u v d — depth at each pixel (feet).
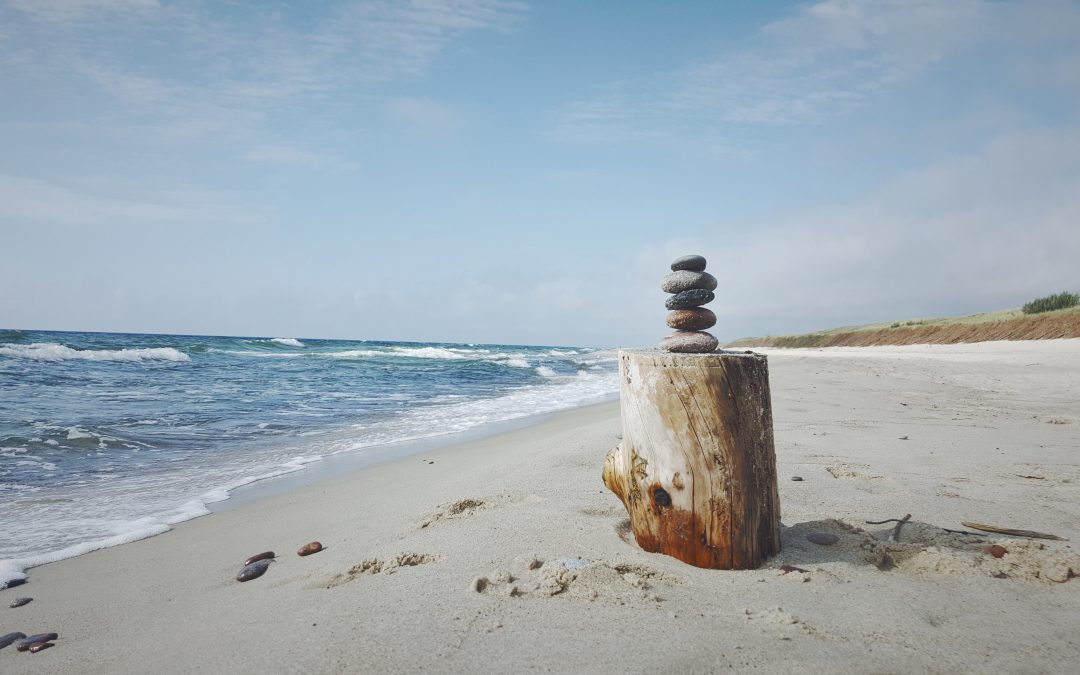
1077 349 66.13
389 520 13.91
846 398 35.17
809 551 10.24
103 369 62.85
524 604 8.27
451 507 13.67
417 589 8.97
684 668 6.61
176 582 11.25
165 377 58.54
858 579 9.07
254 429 31.24
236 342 155.63
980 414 28.50
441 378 72.13
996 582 8.93
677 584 8.88
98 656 8.20
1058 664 6.70
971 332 105.09
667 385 9.76
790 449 19.43
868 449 19.47
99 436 27.22
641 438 10.21
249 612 9.07
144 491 18.85
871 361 72.59
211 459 23.82
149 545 13.71
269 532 14.33
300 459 23.86
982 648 7.04
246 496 18.33
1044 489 14.46
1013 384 43.37
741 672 6.53
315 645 7.44
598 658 6.82
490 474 17.46
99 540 14.02
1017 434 22.56
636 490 10.29
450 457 23.39
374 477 20.24
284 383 57.26
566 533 11.18
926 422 25.88
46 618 9.79
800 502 13.38
